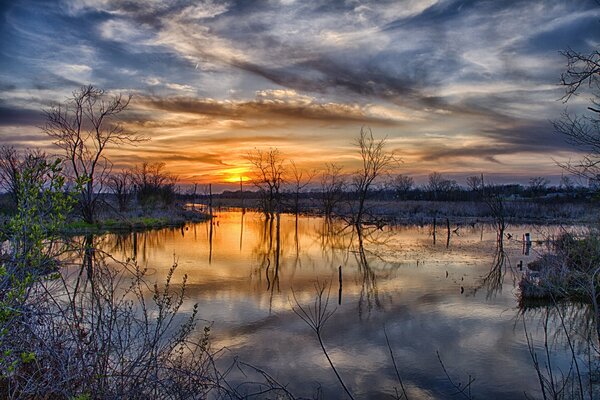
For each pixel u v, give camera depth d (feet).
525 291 51.83
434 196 300.20
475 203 212.02
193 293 54.54
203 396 22.43
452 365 34.60
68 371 15.79
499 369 33.81
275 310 47.96
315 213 230.89
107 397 16.74
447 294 56.18
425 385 31.27
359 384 31.09
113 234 111.24
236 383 30.04
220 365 32.99
